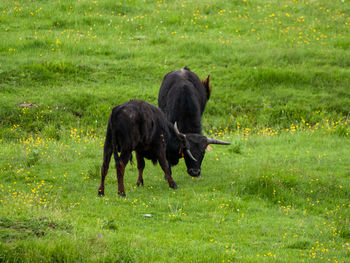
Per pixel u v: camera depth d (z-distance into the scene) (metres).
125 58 80.62
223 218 33.53
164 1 106.94
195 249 27.03
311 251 28.45
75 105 65.56
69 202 34.50
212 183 41.38
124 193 36.59
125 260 24.97
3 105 62.66
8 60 73.94
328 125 60.91
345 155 49.81
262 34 92.31
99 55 80.94
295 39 89.81
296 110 68.06
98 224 29.72
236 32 93.50
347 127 60.38
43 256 24.34
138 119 36.12
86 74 73.94
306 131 60.06
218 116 67.62
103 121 63.91
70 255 24.72
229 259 25.95
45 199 34.38
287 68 77.62
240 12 102.62
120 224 30.81
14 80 69.12
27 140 55.47
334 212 36.47
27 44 80.62
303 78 74.69
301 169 43.97
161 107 47.38
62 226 28.20
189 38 89.38
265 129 62.78
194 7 103.56
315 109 68.75
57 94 66.88
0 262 23.81
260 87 73.38
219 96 70.94
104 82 72.81
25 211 29.75
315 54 82.56
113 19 95.44
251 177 41.00
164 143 39.31
